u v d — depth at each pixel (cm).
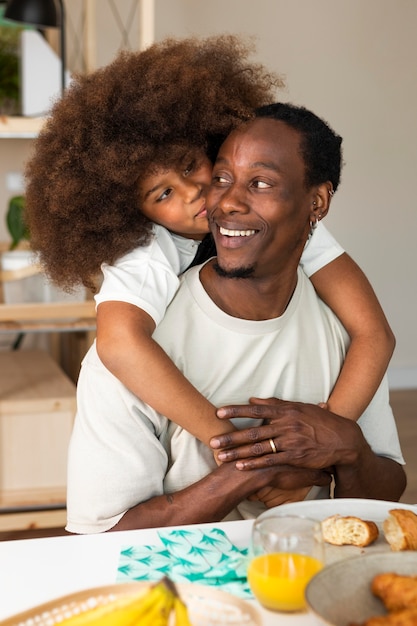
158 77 140
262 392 139
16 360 332
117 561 110
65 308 267
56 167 140
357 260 482
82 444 136
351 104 468
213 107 140
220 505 129
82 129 139
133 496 134
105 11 429
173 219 145
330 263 150
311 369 141
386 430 151
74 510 137
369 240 482
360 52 465
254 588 96
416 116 477
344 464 134
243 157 126
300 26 456
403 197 482
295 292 140
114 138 138
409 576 93
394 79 471
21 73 296
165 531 118
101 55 431
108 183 140
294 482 132
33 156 148
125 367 129
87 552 112
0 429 271
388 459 147
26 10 280
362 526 112
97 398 135
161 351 131
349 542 112
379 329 146
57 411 274
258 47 454
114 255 143
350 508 119
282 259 131
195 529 118
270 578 95
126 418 134
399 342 493
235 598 87
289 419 130
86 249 144
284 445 129
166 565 107
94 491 134
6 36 317
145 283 136
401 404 460
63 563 109
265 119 128
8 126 270
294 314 140
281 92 458
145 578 103
